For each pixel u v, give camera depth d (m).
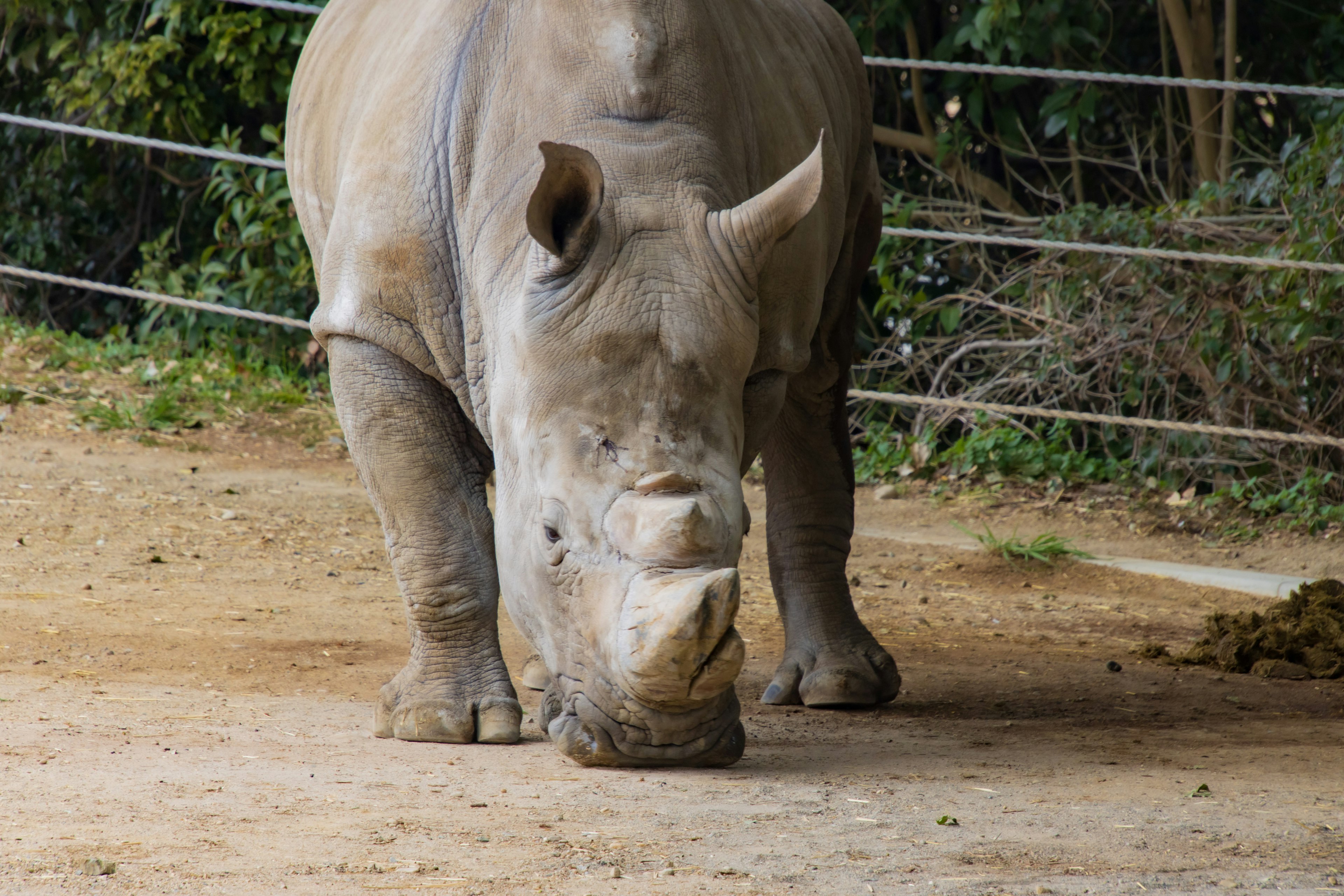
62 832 10.69
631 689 11.94
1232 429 31.59
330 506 30.33
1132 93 46.38
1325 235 33.50
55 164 47.59
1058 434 37.75
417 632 14.95
